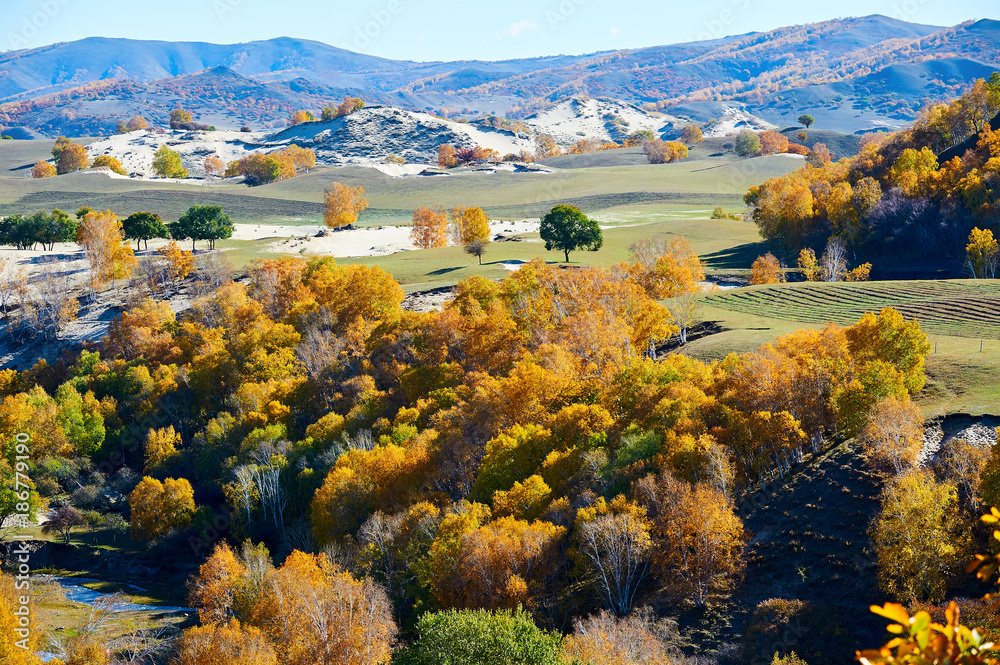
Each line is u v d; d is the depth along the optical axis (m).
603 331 115.56
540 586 64.81
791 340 90.19
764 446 74.19
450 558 64.94
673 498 66.38
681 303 129.00
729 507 68.06
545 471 80.88
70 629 72.94
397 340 134.62
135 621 76.88
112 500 115.25
